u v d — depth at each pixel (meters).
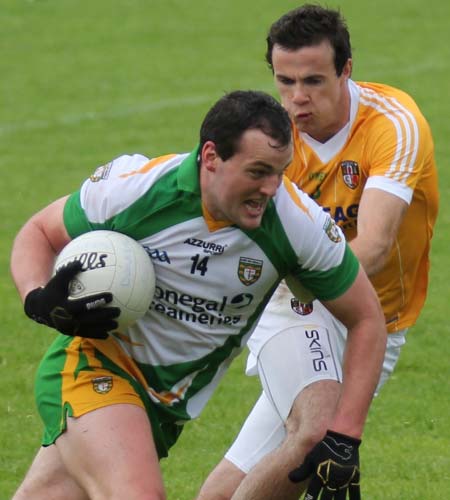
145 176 15.88
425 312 34.12
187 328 16.39
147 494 15.08
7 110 61.16
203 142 15.15
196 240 15.77
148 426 15.98
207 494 19.75
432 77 65.81
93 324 15.53
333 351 19.39
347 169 19.33
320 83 18.77
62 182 49.19
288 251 15.79
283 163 14.80
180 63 70.12
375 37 74.88
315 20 18.64
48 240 16.59
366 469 23.59
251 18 80.25
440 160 50.94
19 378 29.27
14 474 23.55
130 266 15.69
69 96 63.78
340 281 15.93
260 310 16.67
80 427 15.84
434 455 24.31
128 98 63.22
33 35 76.94
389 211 18.58
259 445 19.77
